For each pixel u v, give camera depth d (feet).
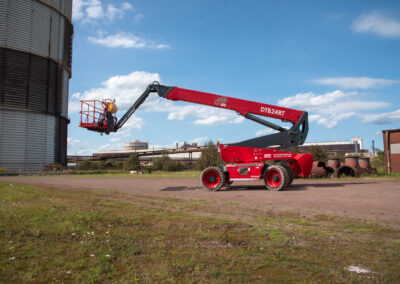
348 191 34.94
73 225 17.88
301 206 25.09
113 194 36.24
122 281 9.91
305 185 44.55
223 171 43.06
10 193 35.42
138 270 10.93
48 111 167.12
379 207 23.90
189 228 17.47
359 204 25.50
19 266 11.30
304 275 10.53
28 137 156.97
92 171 149.69
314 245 14.14
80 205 26.17
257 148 41.55
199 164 148.46
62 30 181.06
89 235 15.76
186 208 25.11
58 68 176.45
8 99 150.82
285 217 20.75
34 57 161.58
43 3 167.02
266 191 37.58
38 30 164.35
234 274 10.57
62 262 11.76
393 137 63.52
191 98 44.98
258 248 13.70
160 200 30.42
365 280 10.05
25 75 157.38
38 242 14.58
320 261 11.96
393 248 13.60
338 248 13.67
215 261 11.92
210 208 24.89
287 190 37.93
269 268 11.21
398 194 31.40
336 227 17.66
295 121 44.21
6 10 153.07
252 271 10.89
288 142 43.75
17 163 152.05
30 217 20.16
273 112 43.86
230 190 40.52
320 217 20.48
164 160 180.14
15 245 13.94
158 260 12.00
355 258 12.32
